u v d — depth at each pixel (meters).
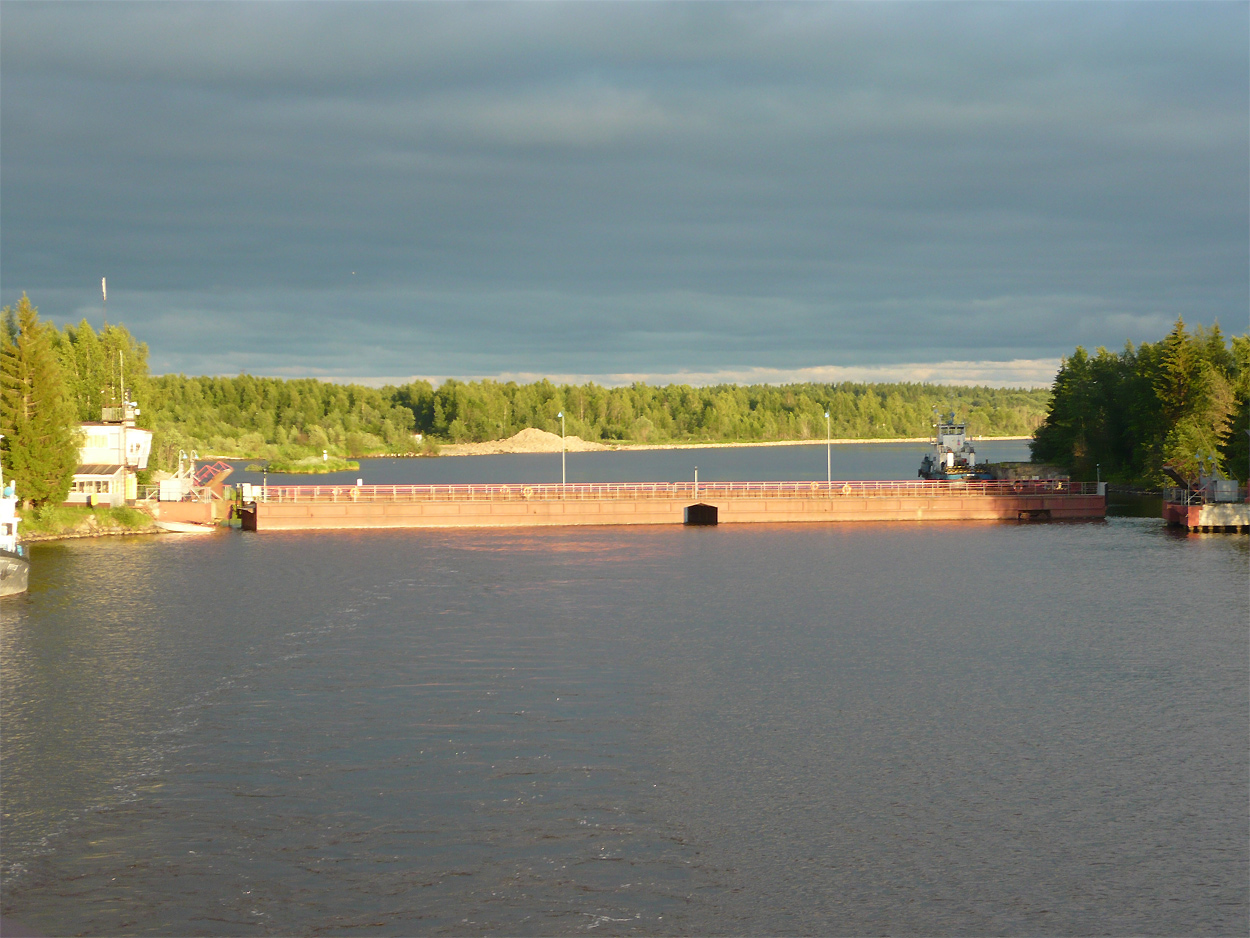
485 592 87.56
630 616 78.44
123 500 128.75
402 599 84.31
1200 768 47.47
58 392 121.25
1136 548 115.06
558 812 42.56
